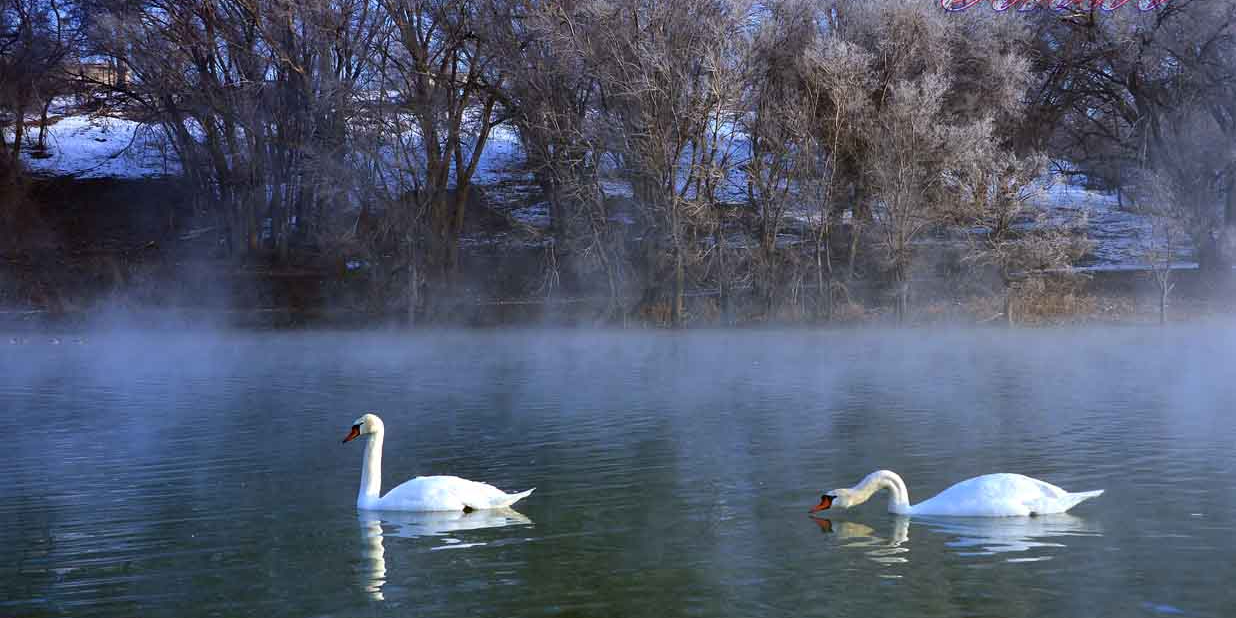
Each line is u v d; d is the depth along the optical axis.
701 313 48.31
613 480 14.10
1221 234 53.22
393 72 50.69
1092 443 16.55
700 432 18.14
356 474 14.88
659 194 46.09
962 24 51.34
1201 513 11.78
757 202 48.78
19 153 72.88
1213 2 51.16
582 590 9.23
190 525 11.87
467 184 53.88
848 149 47.53
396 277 51.84
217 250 62.53
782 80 48.66
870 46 49.19
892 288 46.88
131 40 53.91
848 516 11.89
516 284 57.00
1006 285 45.81
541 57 47.53
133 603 9.13
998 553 10.20
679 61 44.09
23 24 63.91
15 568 10.29
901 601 8.78
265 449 17.06
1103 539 10.70
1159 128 55.41
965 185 44.88
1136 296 49.78
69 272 57.97
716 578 9.52
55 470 15.40
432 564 10.09
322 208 58.19
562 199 48.59
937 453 15.90
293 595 9.22
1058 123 61.94
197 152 61.28
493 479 14.34
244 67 55.75
